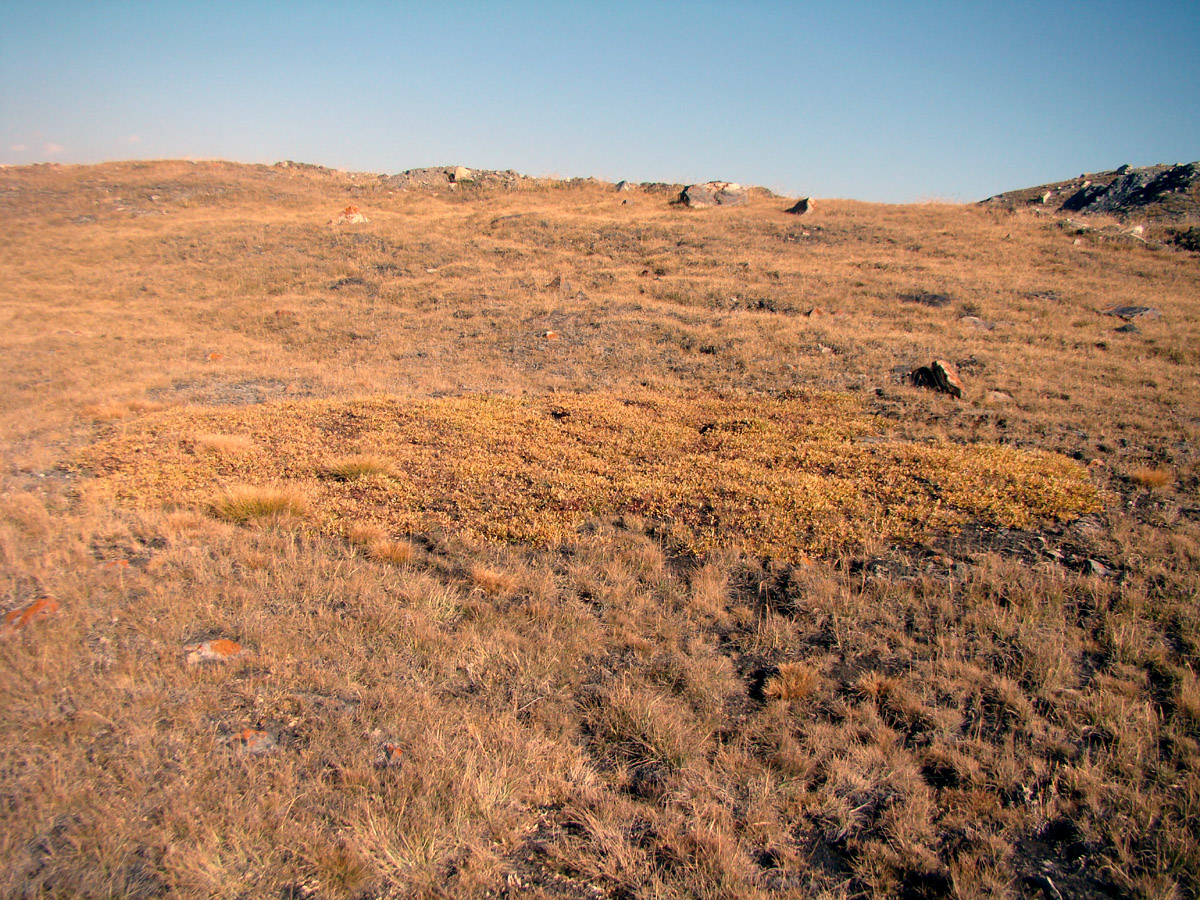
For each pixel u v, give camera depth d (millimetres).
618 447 10711
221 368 17172
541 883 3211
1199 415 11664
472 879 3191
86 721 4184
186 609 5598
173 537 7121
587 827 3541
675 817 3627
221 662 4922
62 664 4820
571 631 5508
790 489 8453
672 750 4141
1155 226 31203
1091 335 17516
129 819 3453
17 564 6449
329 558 6883
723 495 8430
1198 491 8273
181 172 42000
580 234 30578
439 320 21422
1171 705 4383
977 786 3797
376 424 11992
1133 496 8148
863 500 8102
